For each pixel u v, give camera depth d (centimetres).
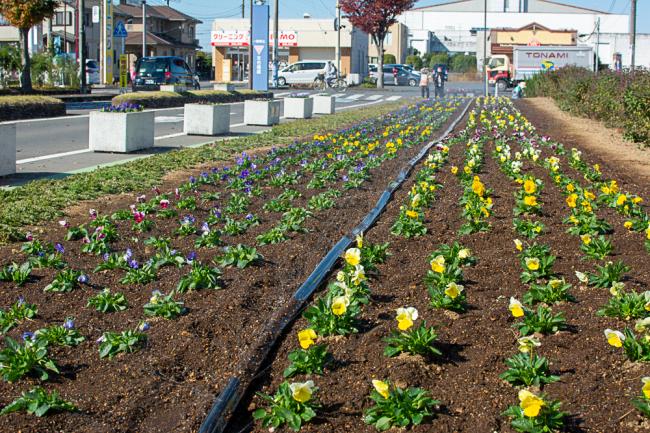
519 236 799
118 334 528
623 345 476
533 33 5684
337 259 712
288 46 7119
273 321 557
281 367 495
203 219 897
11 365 473
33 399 435
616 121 2259
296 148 1563
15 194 1008
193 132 1998
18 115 2322
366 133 1906
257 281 658
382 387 412
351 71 7150
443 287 609
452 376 469
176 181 1188
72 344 520
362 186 1128
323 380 468
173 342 529
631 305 548
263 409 433
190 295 621
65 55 4188
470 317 559
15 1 3148
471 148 1446
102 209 950
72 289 628
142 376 480
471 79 8194
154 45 7550
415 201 867
